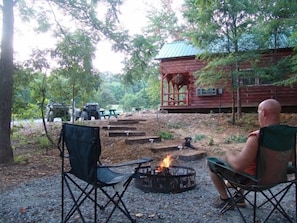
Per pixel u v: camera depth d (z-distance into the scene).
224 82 11.41
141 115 12.57
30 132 9.38
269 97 13.62
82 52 7.42
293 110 13.52
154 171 4.19
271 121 2.64
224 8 10.19
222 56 10.98
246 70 10.74
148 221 2.86
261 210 3.19
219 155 6.91
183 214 3.04
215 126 10.32
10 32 5.96
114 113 15.61
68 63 7.50
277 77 10.51
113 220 2.90
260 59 11.22
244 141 8.37
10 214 3.08
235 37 10.27
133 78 7.36
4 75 5.82
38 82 7.46
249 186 2.56
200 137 8.75
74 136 2.67
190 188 3.98
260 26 10.28
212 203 3.40
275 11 9.98
